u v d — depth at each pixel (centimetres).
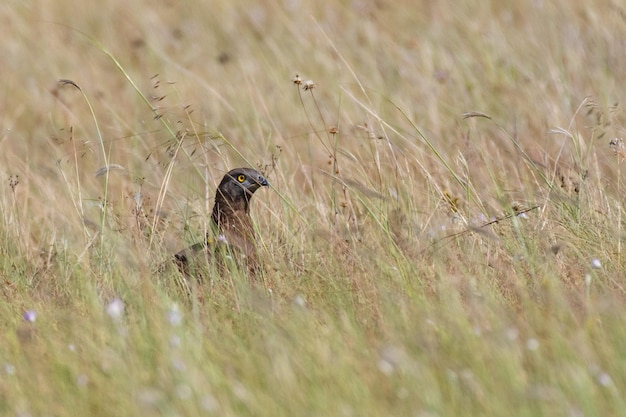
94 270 1194
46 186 1520
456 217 1245
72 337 1003
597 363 863
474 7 2231
